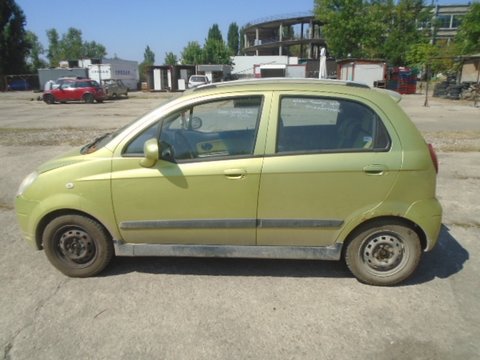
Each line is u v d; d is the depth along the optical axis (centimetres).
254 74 4262
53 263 336
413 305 294
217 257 349
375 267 318
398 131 299
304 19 6862
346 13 4025
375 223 309
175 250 325
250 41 8381
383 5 4181
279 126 302
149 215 315
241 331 265
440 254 377
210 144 309
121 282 328
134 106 2214
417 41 4156
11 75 4469
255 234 314
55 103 2430
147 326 271
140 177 306
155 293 311
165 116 312
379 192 299
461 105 1991
